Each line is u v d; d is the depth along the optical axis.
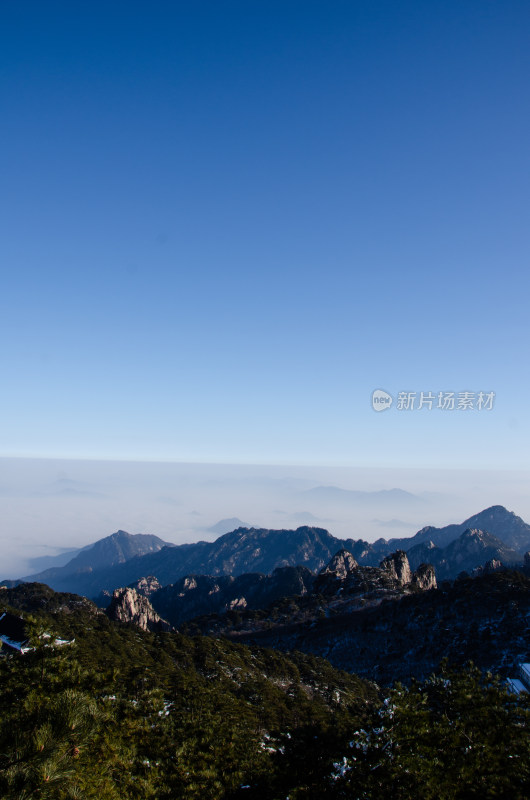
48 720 12.60
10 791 10.63
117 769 23.28
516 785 20.20
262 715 66.56
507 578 152.62
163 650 107.25
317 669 119.31
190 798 24.95
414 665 129.62
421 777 21.45
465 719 23.58
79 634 106.75
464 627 134.62
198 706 52.91
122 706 28.95
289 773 26.14
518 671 90.00
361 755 23.34
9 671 21.25
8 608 92.44
